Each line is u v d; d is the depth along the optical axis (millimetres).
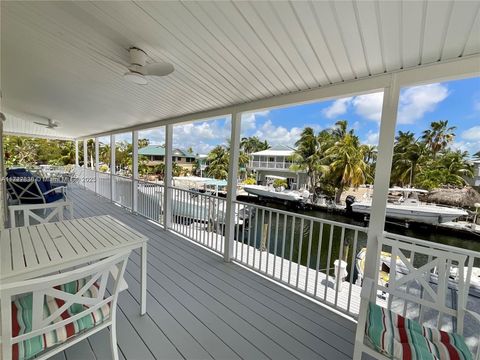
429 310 2477
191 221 4070
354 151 17109
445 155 15867
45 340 1133
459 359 1148
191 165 30031
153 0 1468
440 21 1271
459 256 1476
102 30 1915
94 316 1312
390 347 1190
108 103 3979
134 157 5605
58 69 2859
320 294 2539
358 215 13156
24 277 1257
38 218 2551
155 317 1937
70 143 19359
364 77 1974
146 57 2182
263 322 1967
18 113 6086
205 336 1765
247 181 23422
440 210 10078
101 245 1637
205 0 1402
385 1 1195
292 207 16422
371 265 1945
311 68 1968
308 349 1703
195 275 2725
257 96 2752
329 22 1413
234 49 1884
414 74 1724
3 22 1984
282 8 1363
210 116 3555
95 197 7168
